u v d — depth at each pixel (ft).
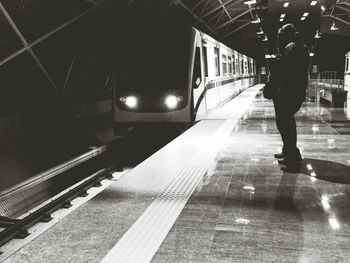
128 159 28.78
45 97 37.40
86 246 9.05
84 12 32.99
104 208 11.54
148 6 45.11
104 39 40.09
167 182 14.15
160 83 27.20
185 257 8.34
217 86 38.91
